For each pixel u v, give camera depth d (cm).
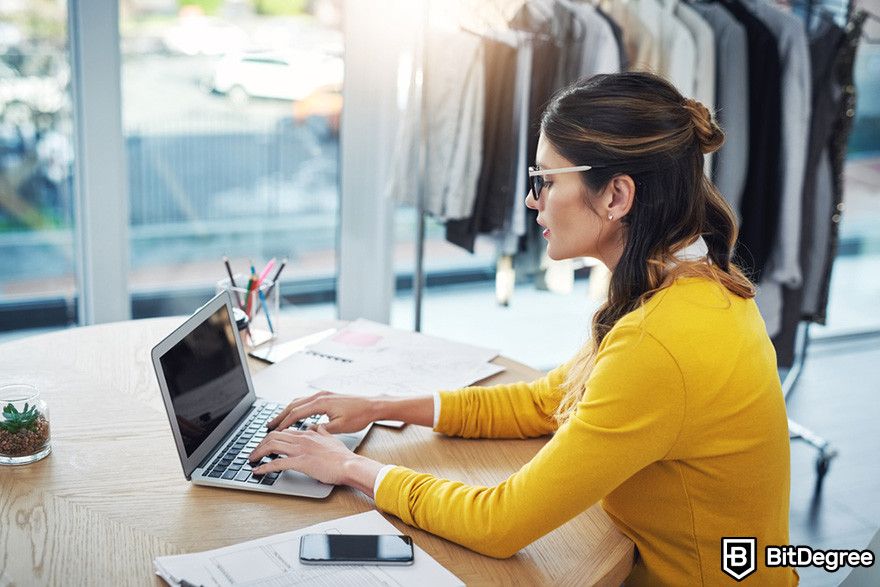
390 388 147
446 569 99
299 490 114
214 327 130
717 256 113
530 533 102
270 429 129
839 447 285
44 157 264
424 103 240
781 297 281
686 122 106
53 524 105
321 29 271
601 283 272
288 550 100
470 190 249
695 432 103
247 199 283
